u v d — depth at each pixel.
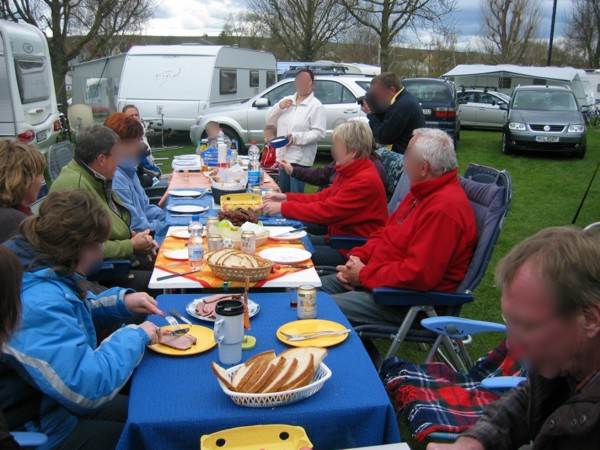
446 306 2.88
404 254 2.92
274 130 6.45
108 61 13.84
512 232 6.52
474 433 1.64
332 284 3.37
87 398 1.63
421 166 2.82
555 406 1.48
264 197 4.26
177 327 2.05
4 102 7.90
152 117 12.60
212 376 1.78
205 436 1.47
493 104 17.92
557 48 37.94
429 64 31.64
